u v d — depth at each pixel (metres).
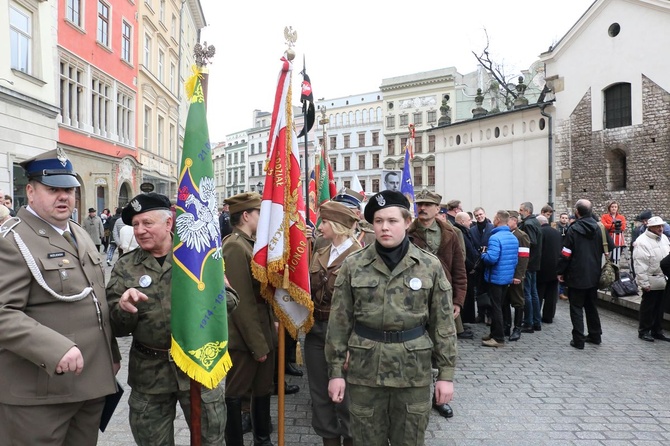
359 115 64.06
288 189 3.53
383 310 2.67
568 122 16.81
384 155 58.81
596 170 16.16
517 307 7.43
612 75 15.66
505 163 18.41
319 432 3.56
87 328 2.53
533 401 4.89
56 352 2.19
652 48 14.70
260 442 3.75
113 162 21.44
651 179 14.83
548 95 17.89
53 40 16.14
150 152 26.45
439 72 54.16
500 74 31.55
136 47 24.25
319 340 3.61
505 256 6.78
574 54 16.67
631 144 15.26
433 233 5.36
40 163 2.50
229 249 3.69
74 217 17.92
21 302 2.33
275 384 5.00
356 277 2.77
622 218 12.20
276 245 3.43
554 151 17.02
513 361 6.28
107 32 21.17
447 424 4.34
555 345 7.06
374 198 2.82
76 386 2.46
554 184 17.00
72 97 18.25
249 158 79.31
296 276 3.43
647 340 7.29
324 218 3.74
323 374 3.59
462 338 7.50
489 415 4.54
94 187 19.73
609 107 16.02
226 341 2.79
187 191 2.77
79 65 18.44
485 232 7.93
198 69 2.91
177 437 4.02
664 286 7.10
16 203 13.94
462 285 5.41
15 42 14.10
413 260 2.74
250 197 3.91
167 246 2.89
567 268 6.88
